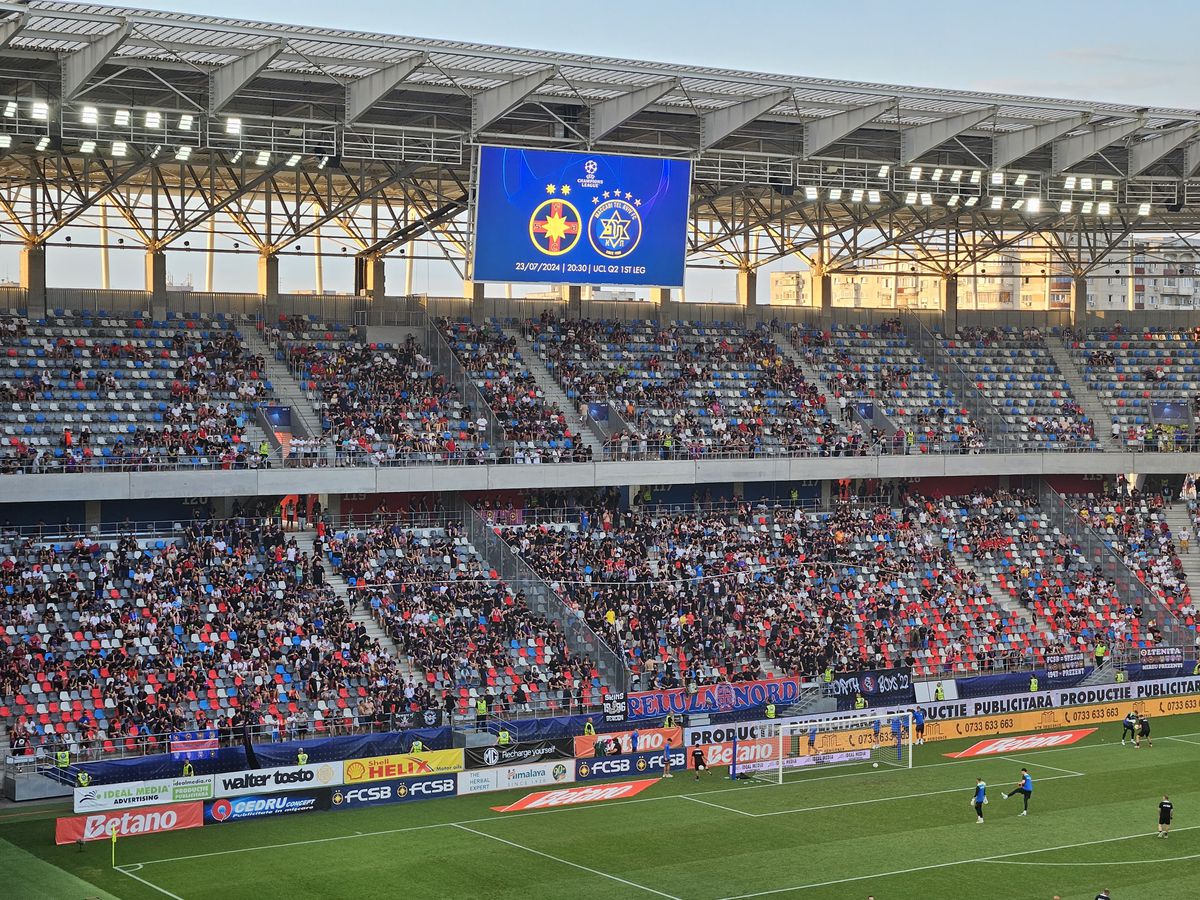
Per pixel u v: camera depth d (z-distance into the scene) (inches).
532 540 3075.8
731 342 3759.8
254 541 2827.3
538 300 3690.9
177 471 2768.2
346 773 2266.2
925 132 3085.6
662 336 3698.3
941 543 3435.0
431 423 3157.0
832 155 3208.7
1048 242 4202.8
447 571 2920.8
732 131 2952.8
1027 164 3371.1
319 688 2522.1
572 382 3435.0
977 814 2228.1
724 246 3892.7
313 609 2687.0
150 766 2146.9
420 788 2314.2
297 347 3272.6
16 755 2251.5
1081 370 3991.1
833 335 3912.4
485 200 2901.1
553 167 2942.9
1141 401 3880.4
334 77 2657.5
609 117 2893.7
